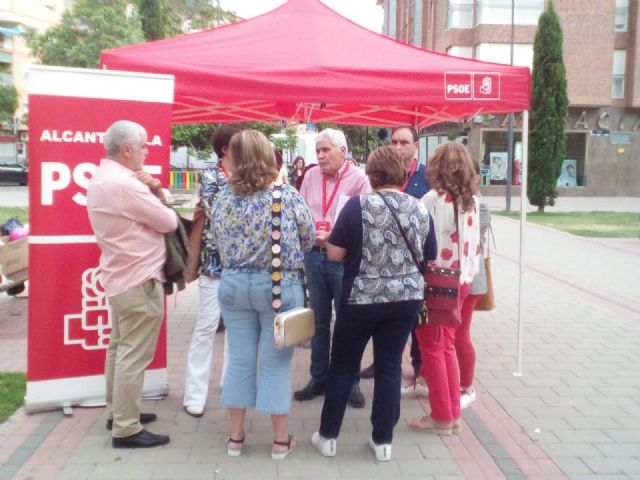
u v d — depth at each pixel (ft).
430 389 14.02
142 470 12.18
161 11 98.73
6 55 141.28
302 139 69.05
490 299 15.49
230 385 12.51
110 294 12.67
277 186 12.01
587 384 17.52
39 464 12.36
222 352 19.97
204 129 72.59
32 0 146.00
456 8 104.94
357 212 11.83
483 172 105.91
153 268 12.76
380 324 12.41
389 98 15.12
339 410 12.73
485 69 15.99
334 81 14.85
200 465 12.42
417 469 12.43
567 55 103.19
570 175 108.17
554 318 25.29
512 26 87.76
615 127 107.14
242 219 11.80
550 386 17.33
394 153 12.23
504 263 39.65
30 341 14.48
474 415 15.25
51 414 14.69
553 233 55.62
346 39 16.89
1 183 111.55
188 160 98.37
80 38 89.25
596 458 13.05
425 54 17.03
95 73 14.14
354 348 12.46
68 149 14.16
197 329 14.87
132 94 14.39
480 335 22.56
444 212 13.14
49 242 14.32
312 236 12.19
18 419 14.40
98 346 14.93
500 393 16.78
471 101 15.79
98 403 15.08
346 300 11.99
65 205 14.30
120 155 12.59
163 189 13.52
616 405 15.98
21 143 145.48
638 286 32.68
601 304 28.04
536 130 72.64
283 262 11.83
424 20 126.41
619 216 71.31
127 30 87.61
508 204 77.97
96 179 12.52
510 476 12.21
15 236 24.50
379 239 11.84
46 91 13.92
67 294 14.58
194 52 15.55
